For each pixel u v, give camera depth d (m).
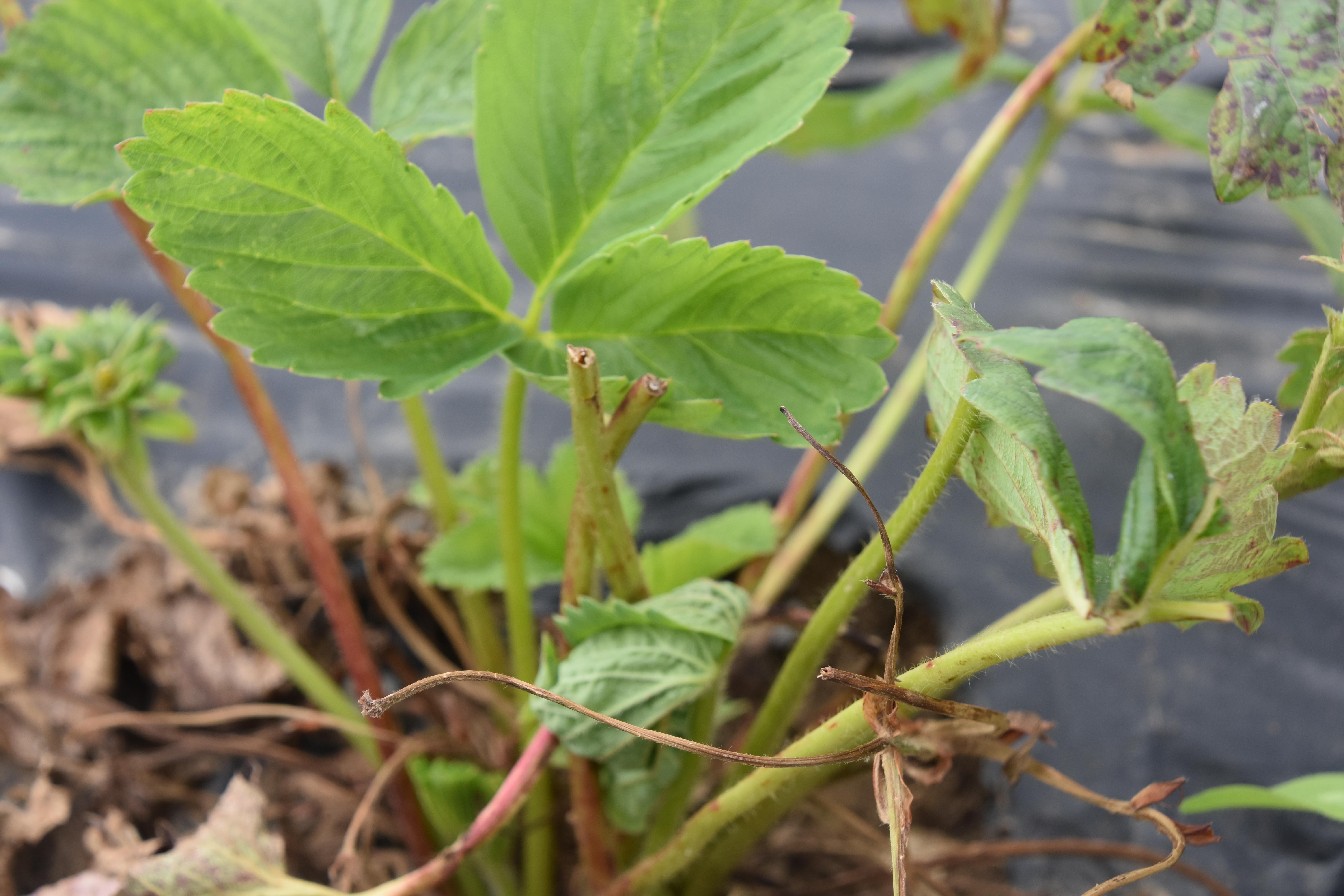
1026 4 0.80
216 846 0.35
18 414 0.54
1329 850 0.44
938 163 0.77
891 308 0.41
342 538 0.49
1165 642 0.48
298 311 0.32
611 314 0.33
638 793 0.35
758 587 0.44
